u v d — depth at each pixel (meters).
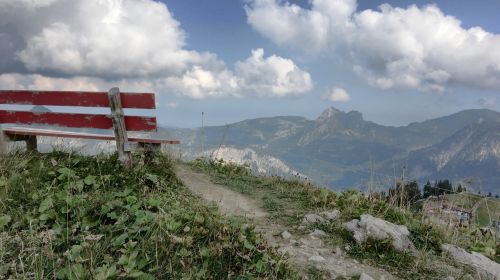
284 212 7.59
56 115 8.38
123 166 7.74
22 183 6.37
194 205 6.16
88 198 5.75
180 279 4.13
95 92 7.85
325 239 6.22
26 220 5.11
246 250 4.78
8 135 8.91
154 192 6.95
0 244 4.50
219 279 4.36
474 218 8.12
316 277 4.85
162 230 4.84
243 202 8.28
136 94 7.70
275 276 4.41
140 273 3.94
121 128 7.80
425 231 6.92
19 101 8.38
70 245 4.70
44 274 4.09
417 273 5.38
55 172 7.08
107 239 4.74
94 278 3.83
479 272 5.74
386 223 6.60
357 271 5.21
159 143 8.13
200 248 4.66
